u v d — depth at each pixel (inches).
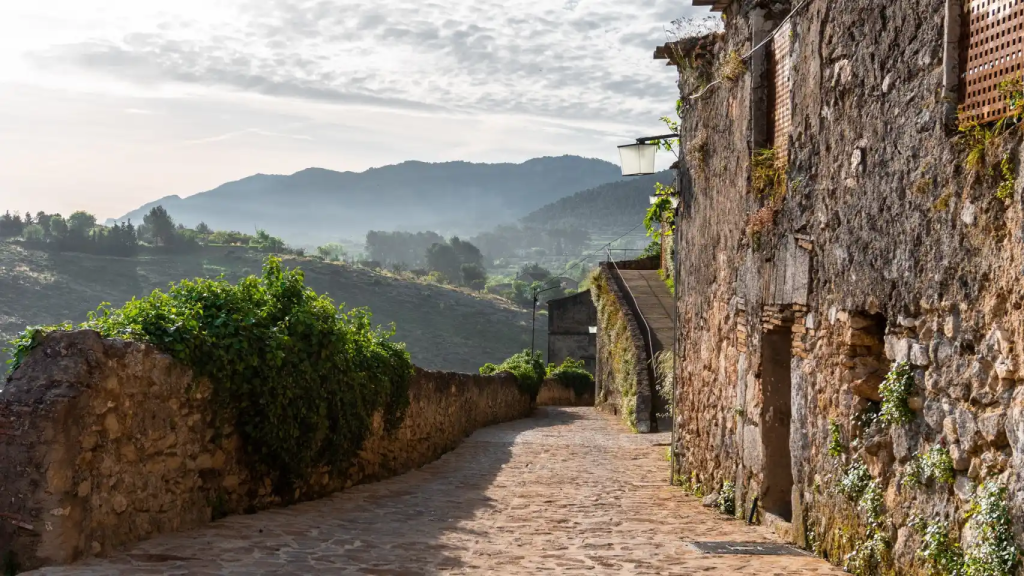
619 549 270.2
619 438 780.6
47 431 202.7
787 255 310.2
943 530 193.6
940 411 198.8
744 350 364.8
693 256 480.4
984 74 186.7
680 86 521.7
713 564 245.1
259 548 238.2
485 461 579.8
